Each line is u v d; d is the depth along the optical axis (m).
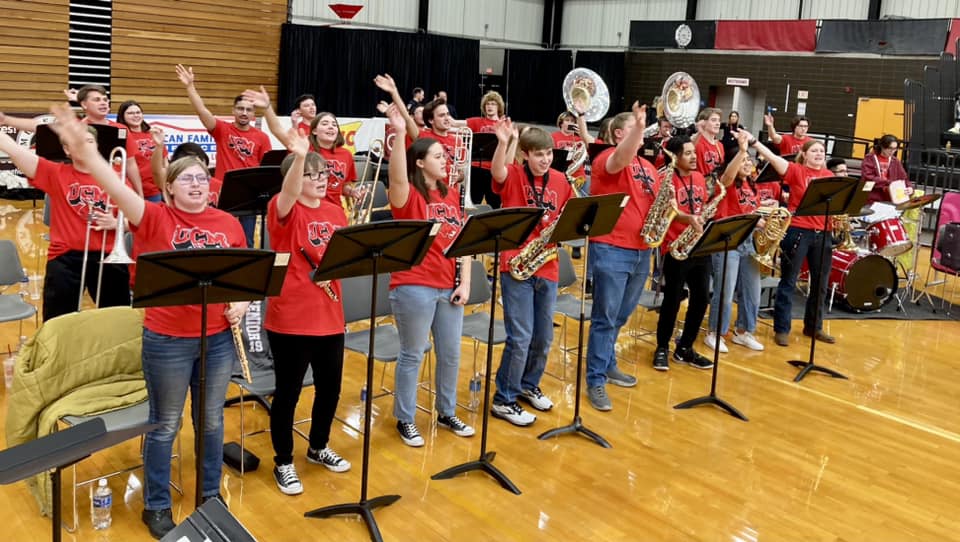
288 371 3.82
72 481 3.96
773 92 15.76
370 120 13.75
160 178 4.95
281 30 13.37
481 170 8.96
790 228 6.48
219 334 3.47
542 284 4.77
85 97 5.59
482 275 5.31
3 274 5.00
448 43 17.23
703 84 16.77
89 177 4.50
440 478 4.18
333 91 14.93
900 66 13.98
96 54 11.25
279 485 3.98
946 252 8.09
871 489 4.36
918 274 9.48
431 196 4.21
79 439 2.26
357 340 4.69
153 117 10.52
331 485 4.07
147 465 3.51
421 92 12.02
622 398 5.43
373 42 15.71
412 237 3.45
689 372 6.00
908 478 4.52
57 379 3.63
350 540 3.60
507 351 4.88
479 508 3.94
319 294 3.78
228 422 4.71
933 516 4.12
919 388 5.91
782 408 5.41
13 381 3.63
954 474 4.60
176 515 3.70
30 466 2.11
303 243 3.71
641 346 6.50
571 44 19.69
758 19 16.25
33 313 4.93
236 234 3.54
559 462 4.46
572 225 4.13
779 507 4.12
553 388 5.52
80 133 3.06
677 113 8.05
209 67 12.43
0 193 10.89
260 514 3.77
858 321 7.55
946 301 8.39
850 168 13.59
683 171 5.51
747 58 16.05
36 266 7.63
